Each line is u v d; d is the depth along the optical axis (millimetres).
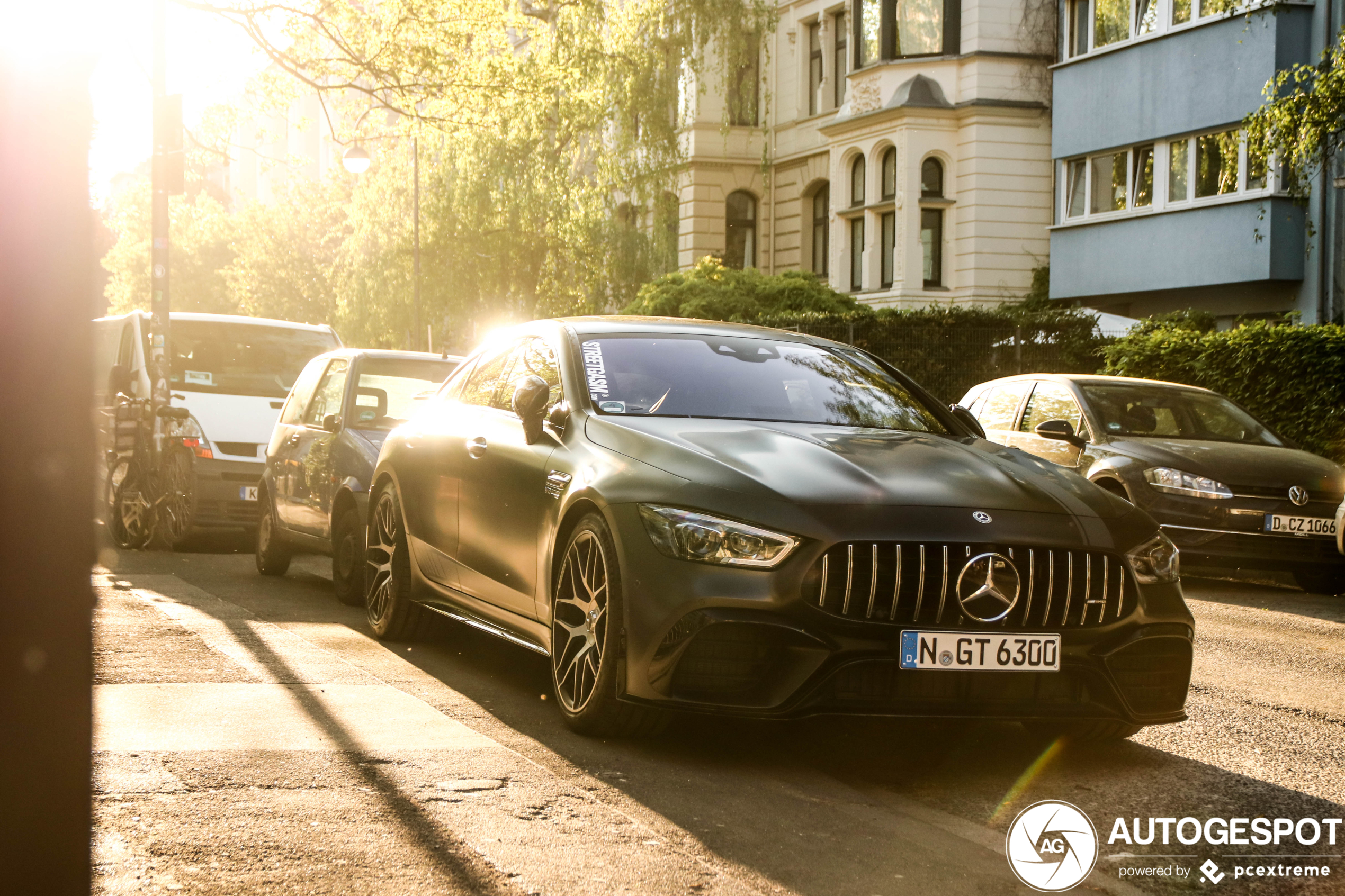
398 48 19938
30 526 1930
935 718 4438
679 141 33938
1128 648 4645
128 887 3131
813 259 37344
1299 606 10281
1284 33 23328
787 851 3660
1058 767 4914
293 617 8000
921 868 3576
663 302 28750
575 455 5309
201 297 58094
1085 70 27750
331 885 3201
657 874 3398
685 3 32812
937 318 22641
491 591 5969
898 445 5211
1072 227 28047
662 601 4527
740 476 4652
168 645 6523
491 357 6941
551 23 31047
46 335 1938
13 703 1923
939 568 4449
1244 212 23906
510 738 4910
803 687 4367
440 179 31938
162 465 12445
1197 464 11016
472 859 3436
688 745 4930
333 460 9016
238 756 4359
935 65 31531
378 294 33031
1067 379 12703
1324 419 14430
